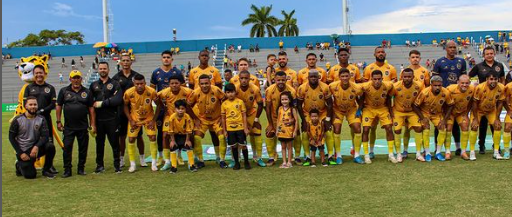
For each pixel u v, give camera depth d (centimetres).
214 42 4388
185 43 4372
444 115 724
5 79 3806
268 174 626
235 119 675
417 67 781
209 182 582
